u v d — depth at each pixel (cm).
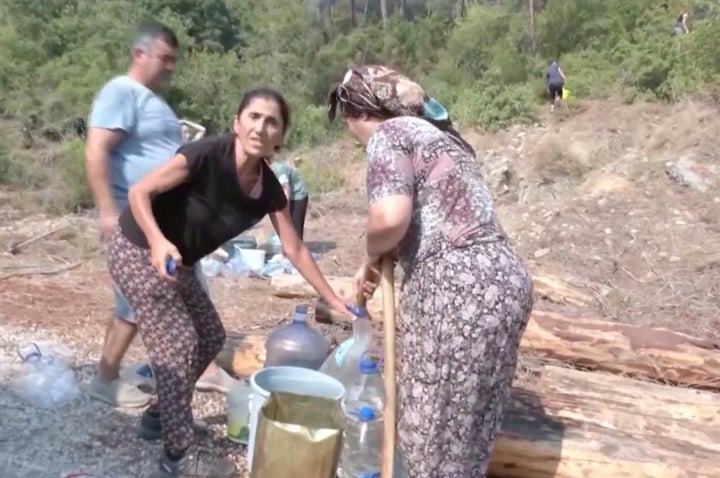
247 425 388
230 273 705
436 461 290
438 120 301
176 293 344
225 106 2484
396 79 296
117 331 418
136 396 429
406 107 295
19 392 429
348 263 819
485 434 296
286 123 334
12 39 2027
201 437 397
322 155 2008
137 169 397
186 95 2434
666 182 1097
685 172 1091
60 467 365
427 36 3209
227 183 336
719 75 1614
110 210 389
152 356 348
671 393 429
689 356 481
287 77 3058
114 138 388
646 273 794
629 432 383
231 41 3162
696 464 355
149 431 395
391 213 273
